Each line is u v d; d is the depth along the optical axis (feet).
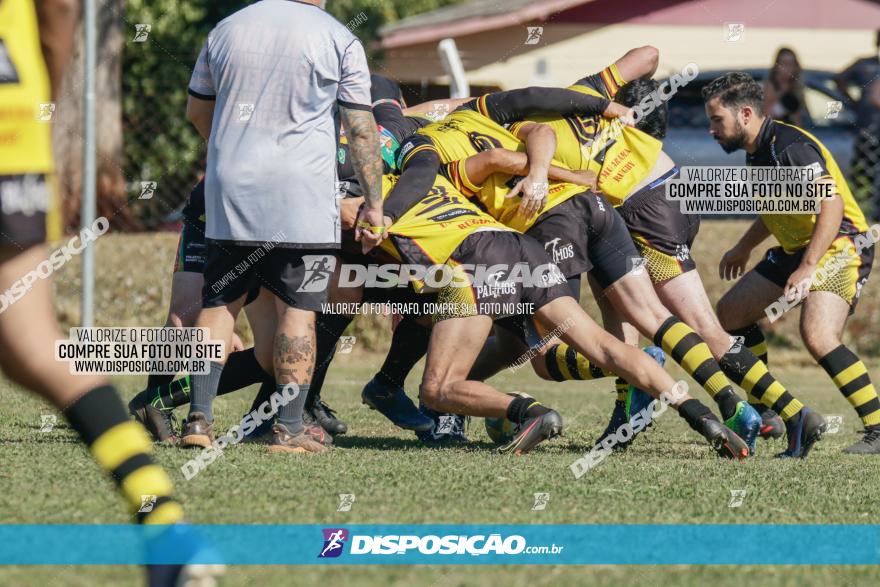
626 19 201.16
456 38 197.77
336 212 55.83
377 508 42.16
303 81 54.08
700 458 59.16
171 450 54.95
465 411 58.18
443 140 62.85
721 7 205.67
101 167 141.69
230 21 55.26
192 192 62.08
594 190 62.85
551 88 64.59
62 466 48.16
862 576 35.47
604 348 58.75
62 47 31.30
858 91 159.12
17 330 29.63
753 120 67.72
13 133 28.68
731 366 63.82
